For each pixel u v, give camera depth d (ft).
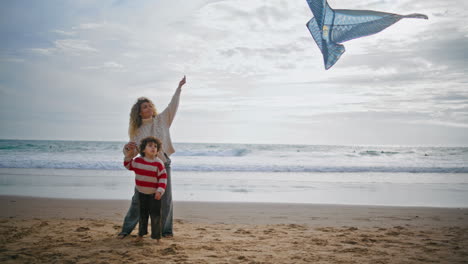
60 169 51.06
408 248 12.84
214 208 23.03
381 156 90.63
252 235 14.92
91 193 29.32
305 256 11.48
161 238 13.56
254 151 95.25
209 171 52.49
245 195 29.84
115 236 13.87
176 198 27.66
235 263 10.48
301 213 21.71
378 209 23.34
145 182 12.53
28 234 14.15
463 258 11.49
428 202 27.27
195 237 14.28
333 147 136.87
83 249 11.78
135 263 10.24
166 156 13.76
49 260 10.50
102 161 60.44
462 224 18.76
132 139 13.69
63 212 20.80
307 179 43.57
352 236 14.97
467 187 36.99
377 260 11.10
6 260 10.48
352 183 39.88
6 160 60.03
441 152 106.11
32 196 27.12
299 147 135.13
